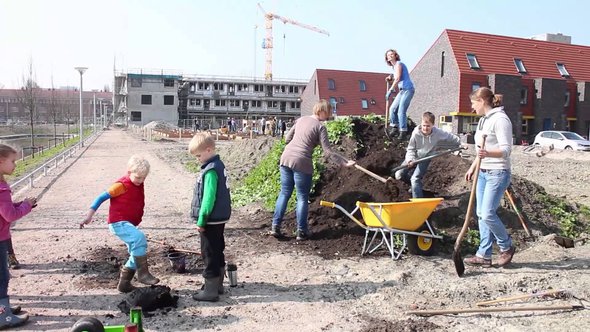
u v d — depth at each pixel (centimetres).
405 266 650
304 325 481
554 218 876
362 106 6556
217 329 470
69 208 1070
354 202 813
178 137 4497
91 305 523
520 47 4550
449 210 794
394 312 513
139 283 591
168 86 9075
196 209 535
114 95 9956
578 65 4662
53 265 657
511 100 4159
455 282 593
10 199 466
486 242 655
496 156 614
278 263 668
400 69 980
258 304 530
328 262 673
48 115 6688
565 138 3127
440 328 475
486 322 488
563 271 632
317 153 969
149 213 1026
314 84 6694
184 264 630
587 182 1586
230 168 1662
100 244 764
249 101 9900
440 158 937
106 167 1917
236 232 826
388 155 901
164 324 478
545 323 482
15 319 469
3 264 467
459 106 4094
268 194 1045
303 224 755
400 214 660
